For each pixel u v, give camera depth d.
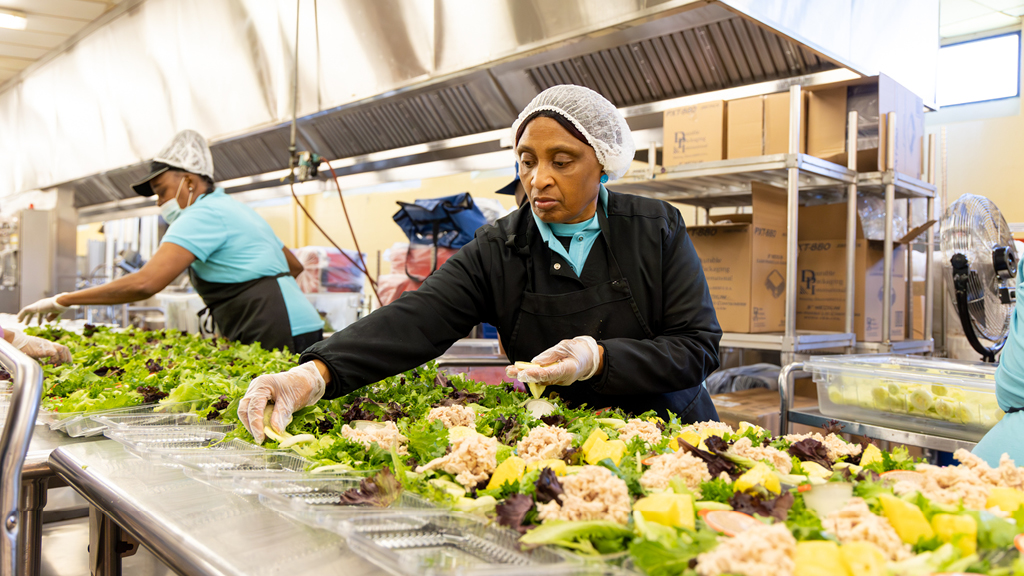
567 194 1.41
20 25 4.70
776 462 0.92
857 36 2.38
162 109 4.36
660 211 1.58
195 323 4.16
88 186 6.35
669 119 2.74
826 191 2.94
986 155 3.67
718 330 1.53
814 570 0.55
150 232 7.55
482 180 5.59
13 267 6.16
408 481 0.88
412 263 3.43
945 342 3.39
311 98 3.39
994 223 2.17
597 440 0.97
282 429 1.16
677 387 1.43
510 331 1.61
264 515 0.88
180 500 0.94
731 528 0.69
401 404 1.40
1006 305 2.14
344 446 1.02
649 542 0.60
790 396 2.11
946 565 0.58
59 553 2.13
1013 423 1.33
